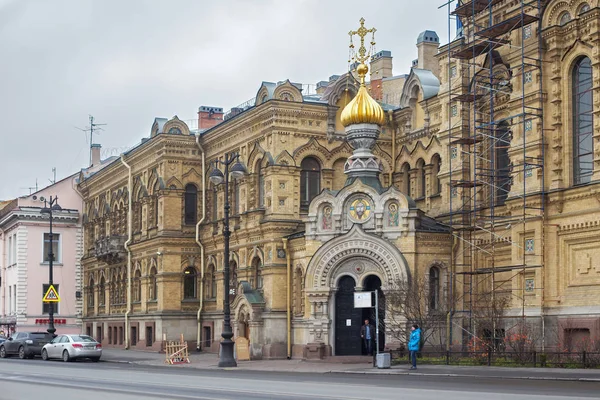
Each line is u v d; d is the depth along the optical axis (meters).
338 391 27.03
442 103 49.16
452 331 44.91
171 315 63.59
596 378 30.22
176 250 64.06
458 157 47.62
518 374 32.72
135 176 71.38
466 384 29.62
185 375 38.16
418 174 53.91
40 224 91.56
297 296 52.44
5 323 93.88
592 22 38.47
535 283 40.28
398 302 44.72
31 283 90.69
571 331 38.62
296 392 26.91
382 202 47.62
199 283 64.25
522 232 41.22
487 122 45.25
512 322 41.09
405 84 55.09
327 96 56.06
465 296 45.56
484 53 44.97
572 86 40.09
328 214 49.47
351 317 48.75
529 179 41.06
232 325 55.91
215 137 61.84
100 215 82.38
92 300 83.75
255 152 56.16
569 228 39.25
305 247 50.94
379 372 37.38
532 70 41.19
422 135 53.44
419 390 26.92
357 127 50.44
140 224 70.25
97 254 77.62
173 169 64.31
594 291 37.88
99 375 38.16
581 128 39.69
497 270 41.81
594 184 37.78
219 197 61.59
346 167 50.22
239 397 25.34
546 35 40.72
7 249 96.69
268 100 53.88
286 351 52.78
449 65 46.50
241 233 57.06
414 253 46.31
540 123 40.62
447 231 47.19
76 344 54.97
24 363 51.88
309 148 54.91
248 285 54.62
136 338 69.81
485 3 45.34
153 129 65.81
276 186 53.78
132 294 71.50
